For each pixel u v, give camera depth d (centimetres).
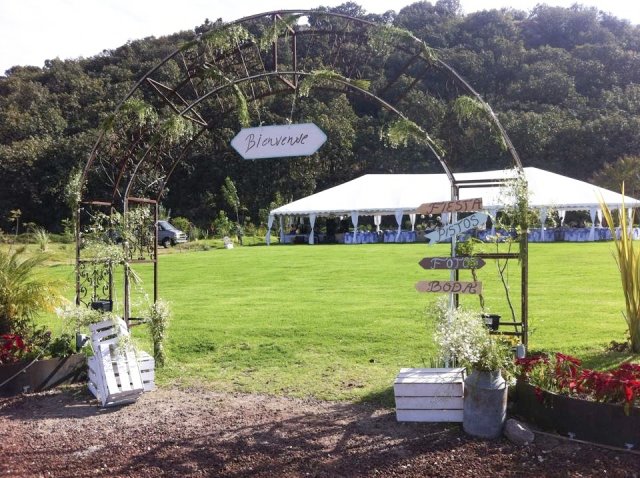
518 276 1202
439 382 405
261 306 921
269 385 521
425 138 516
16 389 507
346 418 424
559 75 5272
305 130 540
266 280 1279
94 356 502
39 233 2189
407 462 340
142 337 709
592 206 2502
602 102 5122
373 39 539
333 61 592
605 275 1202
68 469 345
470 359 369
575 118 4800
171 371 578
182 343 682
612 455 336
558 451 345
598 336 646
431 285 466
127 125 620
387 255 1888
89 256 623
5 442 394
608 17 7019
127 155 621
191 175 4494
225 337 705
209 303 966
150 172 661
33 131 4584
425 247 2270
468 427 378
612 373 368
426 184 3034
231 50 598
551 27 6625
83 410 464
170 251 2506
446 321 441
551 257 1644
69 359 537
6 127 4619
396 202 2844
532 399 389
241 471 336
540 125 4525
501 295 963
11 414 457
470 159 4288
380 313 826
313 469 335
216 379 547
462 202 478
